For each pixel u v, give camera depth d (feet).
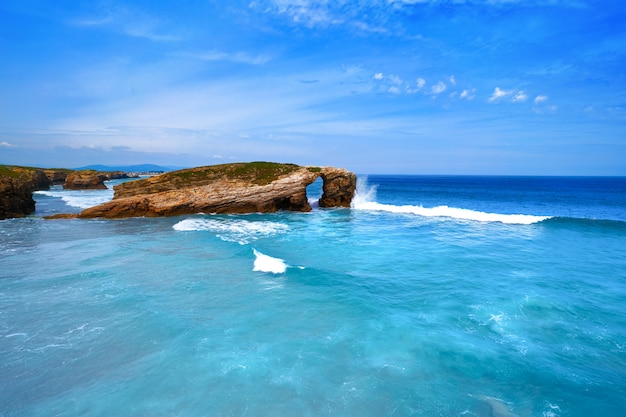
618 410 29.25
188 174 149.48
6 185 127.85
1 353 36.76
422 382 32.68
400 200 238.07
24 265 67.26
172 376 33.19
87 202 186.39
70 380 32.60
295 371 34.09
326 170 166.30
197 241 89.51
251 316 45.83
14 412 28.50
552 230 106.32
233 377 33.06
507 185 469.16
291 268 64.34
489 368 34.76
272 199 149.28
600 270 65.41
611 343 39.40
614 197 253.85
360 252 79.61
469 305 49.14
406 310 47.65
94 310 47.11
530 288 55.72
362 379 32.99
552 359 36.35
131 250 79.71
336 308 48.34
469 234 100.78
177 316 45.44
